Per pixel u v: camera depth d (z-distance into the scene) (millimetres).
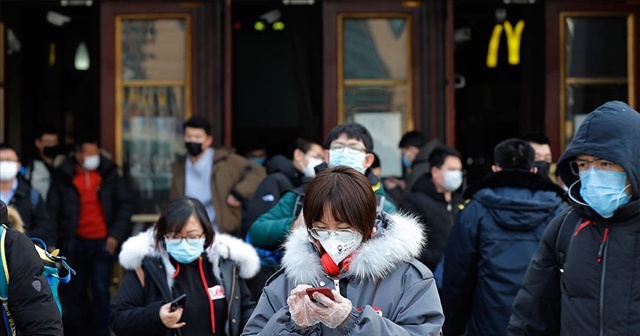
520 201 7332
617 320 5234
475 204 7535
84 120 16312
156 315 6273
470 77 17453
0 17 12617
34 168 12703
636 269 5246
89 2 12695
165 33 11922
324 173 4414
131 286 6605
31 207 10570
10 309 5305
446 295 7605
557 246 5625
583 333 5355
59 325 5375
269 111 17766
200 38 11883
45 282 5383
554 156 12008
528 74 13766
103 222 11891
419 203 9398
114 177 11820
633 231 5273
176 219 6379
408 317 4387
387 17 11969
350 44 12000
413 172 11094
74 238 11789
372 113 12000
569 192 5555
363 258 4387
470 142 18016
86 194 11859
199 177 11242
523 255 7324
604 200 5246
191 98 11906
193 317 6465
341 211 4301
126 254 6555
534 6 13469
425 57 11953
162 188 11945
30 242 5441
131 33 11922
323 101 11977
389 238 4438
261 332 4375
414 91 11953
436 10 11945
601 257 5316
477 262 7496
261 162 15016
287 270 4496
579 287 5379
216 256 6605
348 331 4184
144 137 11938
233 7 14555
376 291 4445
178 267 6523
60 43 16172
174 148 11945
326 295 4145
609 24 12023
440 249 9336
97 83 14664
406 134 11430
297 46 14023
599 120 5301
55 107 16188
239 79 17641
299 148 9555
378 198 7359
